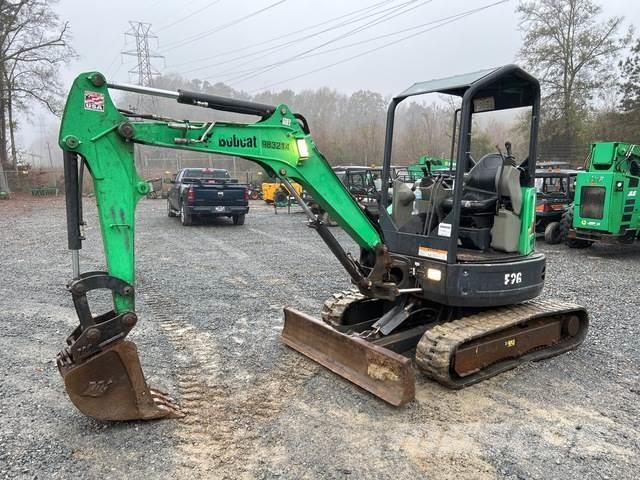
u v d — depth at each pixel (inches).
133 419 145.8
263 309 263.6
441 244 173.5
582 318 215.2
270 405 158.4
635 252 455.2
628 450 135.4
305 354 194.5
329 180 164.9
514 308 197.5
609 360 199.3
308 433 141.8
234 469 124.6
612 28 1263.5
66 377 134.1
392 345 182.7
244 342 213.8
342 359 179.2
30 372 181.8
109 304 269.3
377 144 1425.9
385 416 151.6
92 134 131.3
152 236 530.6
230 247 464.1
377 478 121.6
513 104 199.5
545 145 1358.3
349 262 175.5
